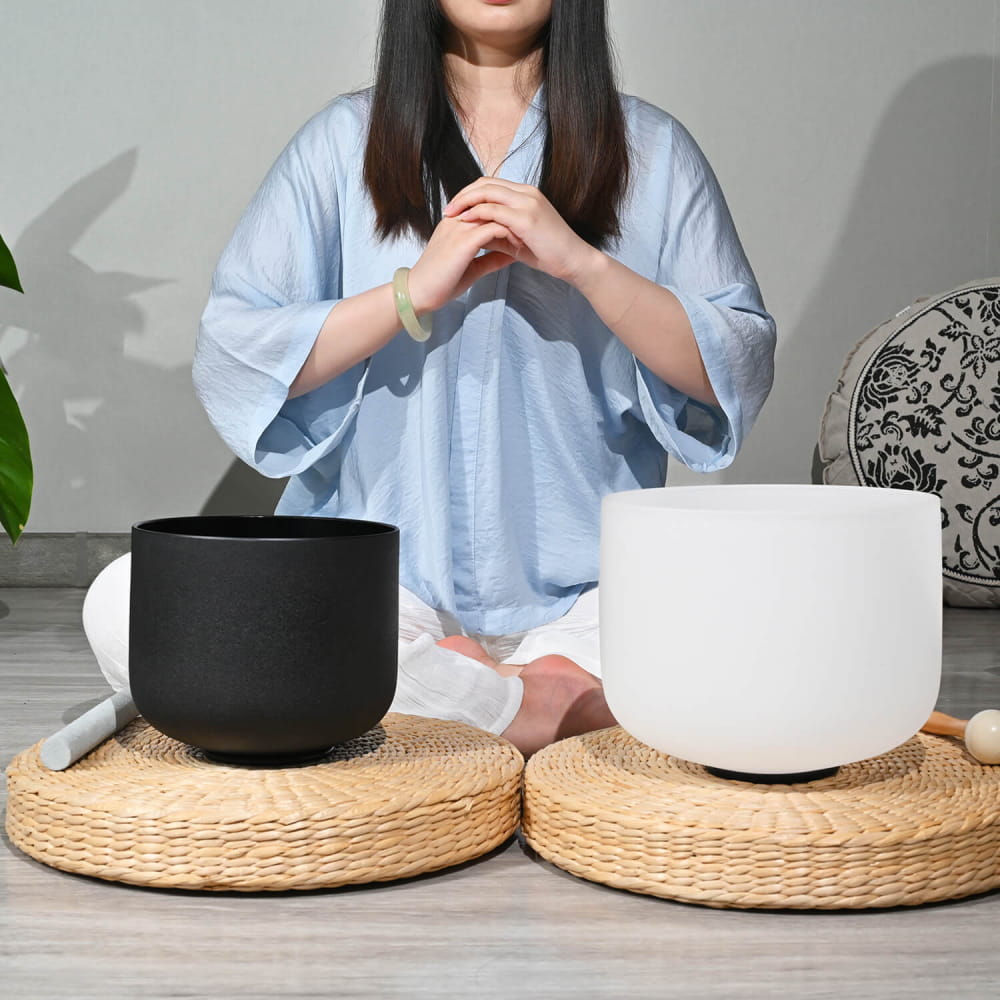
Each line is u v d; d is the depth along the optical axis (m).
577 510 1.52
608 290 1.39
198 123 2.82
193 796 0.99
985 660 2.12
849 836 0.94
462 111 1.54
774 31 2.86
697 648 0.94
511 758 1.11
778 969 0.87
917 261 2.93
